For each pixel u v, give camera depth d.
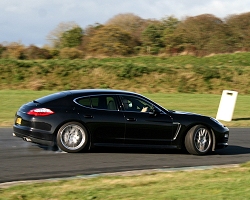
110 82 53.12
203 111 34.91
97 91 16.98
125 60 66.06
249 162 15.41
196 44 75.81
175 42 74.38
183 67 59.22
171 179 12.36
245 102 42.75
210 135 17.53
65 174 13.21
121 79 54.09
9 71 51.34
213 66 61.78
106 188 10.97
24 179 12.44
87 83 52.22
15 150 16.80
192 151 17.25
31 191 10.53
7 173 13.14
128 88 52.44
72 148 16.27
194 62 68.25
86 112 16.36
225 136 17.84
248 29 78.31
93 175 13.13
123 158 16.05
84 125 16.28
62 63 55.00
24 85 49.31
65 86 50.66
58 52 64.94
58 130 16.09
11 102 35.00
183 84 54.59
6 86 48.66
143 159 16.06
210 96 46.12
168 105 37.72
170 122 17.06
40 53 62.78
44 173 13.26
